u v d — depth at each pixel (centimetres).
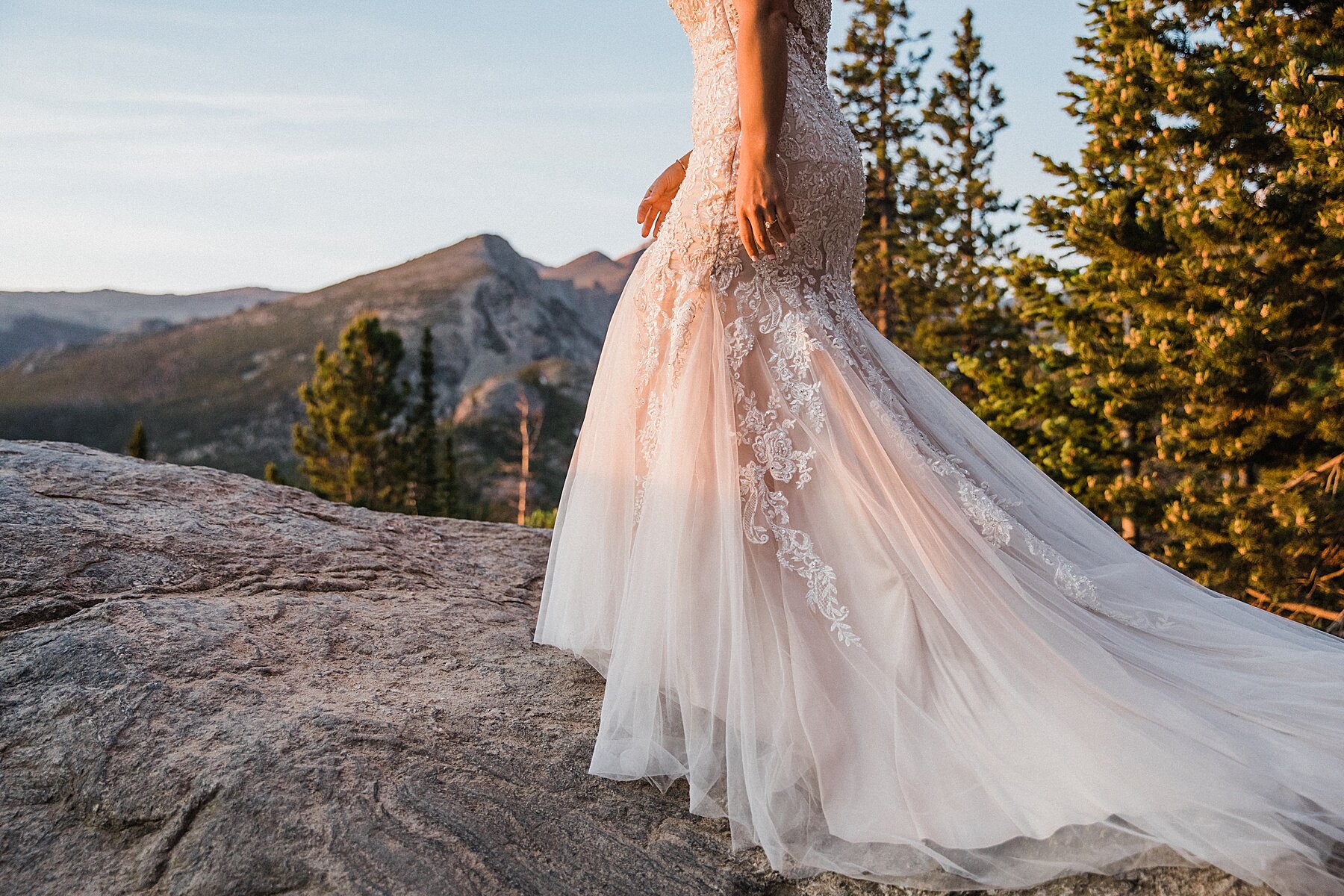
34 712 194
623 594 236
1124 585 221
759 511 212
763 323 222
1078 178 1169
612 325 255
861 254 2692
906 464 205
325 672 229
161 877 161
